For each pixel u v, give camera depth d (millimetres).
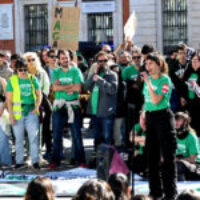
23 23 60781
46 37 60531
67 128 31406
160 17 57719
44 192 11852
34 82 23016
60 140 23141
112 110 22703
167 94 17484
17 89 22766
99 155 17344
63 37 26797
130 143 21672
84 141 29594
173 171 17438
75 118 23125
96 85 22969
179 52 24234
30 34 61188
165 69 17734
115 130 22859
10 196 19016
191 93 23062
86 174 21875
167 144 17375
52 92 26203
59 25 26766
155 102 17312
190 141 21000
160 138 17500
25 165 23391
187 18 57406
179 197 11242
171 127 17500
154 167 17875
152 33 57906
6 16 61188
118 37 58562
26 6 60906
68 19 26781
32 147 23000
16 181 20969
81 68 31531
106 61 22797
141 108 22578
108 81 22625
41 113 24172
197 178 20625
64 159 24875
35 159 23000
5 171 22422
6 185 20453
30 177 21344
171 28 57938
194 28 57281
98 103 22828
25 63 22797
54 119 23062
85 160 23453
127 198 13617
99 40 59250
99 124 23016
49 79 26250
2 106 23422
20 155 23031
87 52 43062
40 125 24078
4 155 23375
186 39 57688
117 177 13664
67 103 23000
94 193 11281
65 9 26781
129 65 25422
